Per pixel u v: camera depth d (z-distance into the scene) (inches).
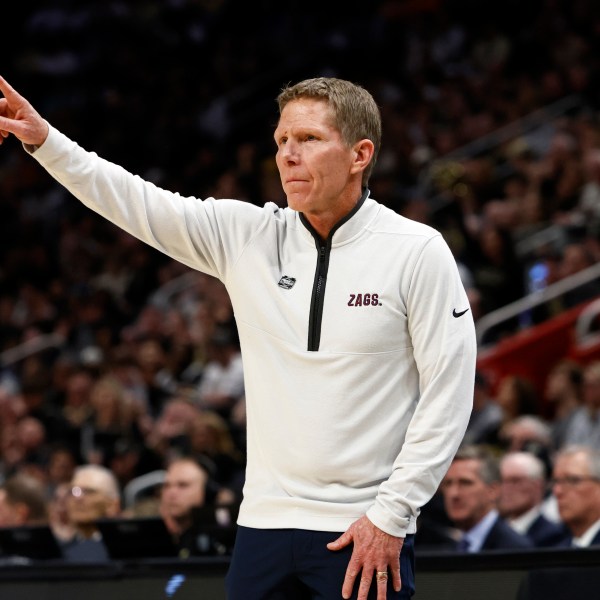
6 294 1561.3
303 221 316.2
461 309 302.8
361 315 301.1
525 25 1732.3
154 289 1477.6
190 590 435.2
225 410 1054.4
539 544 599.5
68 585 453.4
